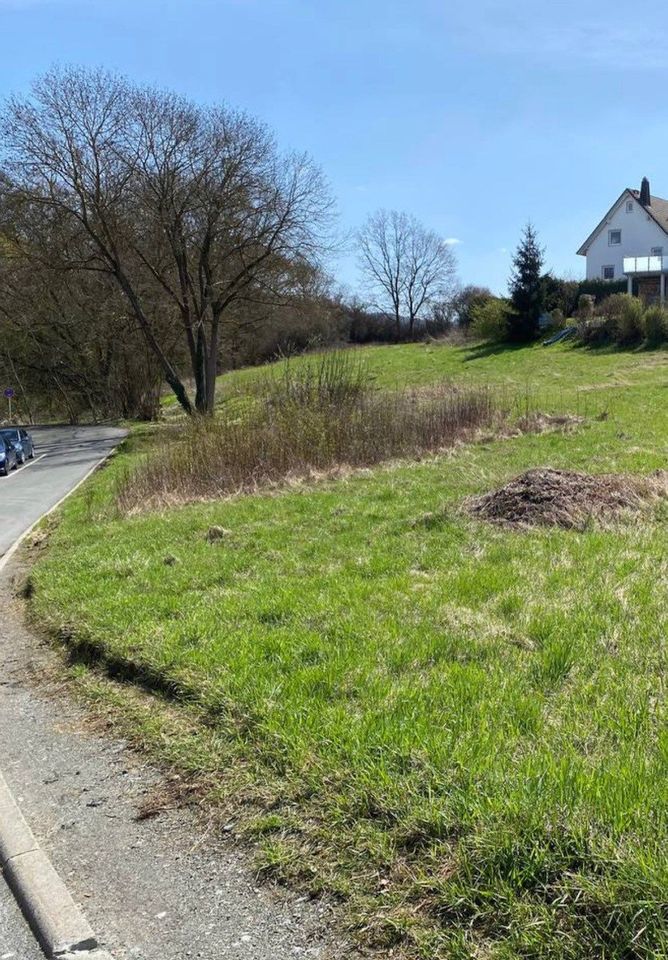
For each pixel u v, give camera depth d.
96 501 13.75
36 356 42.59
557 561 6.45
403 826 2.99
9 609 7.30
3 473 21.98
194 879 3.05
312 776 3.42
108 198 28.97
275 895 2.89
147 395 41.59
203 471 13.23
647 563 6.20
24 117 27.62
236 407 16.98
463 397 18.36
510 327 43.12
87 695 4.95
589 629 4.83
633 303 36.16
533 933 2.43
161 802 3.61
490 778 3.10
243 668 4.59
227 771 3.68
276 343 47.16
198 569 7.17
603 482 8.86
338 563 6.98
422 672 4.38
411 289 77.56
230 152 28.14
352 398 16.84
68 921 2.87
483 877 2.67
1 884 3.21
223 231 29.22
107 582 7.11
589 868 2.58
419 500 9.84
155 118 27.81
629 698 3.86
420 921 2.61
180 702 4.52
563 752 3.33
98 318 37.50
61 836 3.42
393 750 3.44
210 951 2.68
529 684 4.11
